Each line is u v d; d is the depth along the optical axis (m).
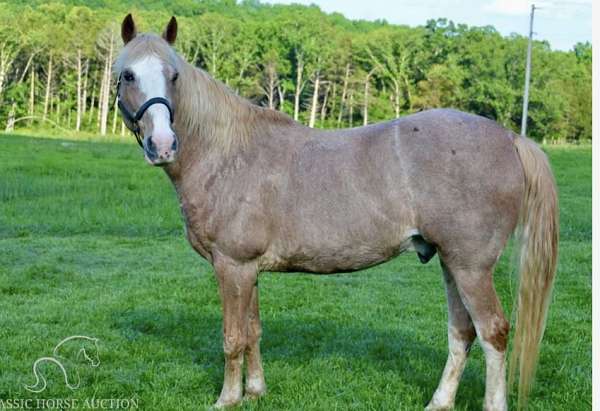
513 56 53.69
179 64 3.86
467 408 4.16
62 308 6.27
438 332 5.78
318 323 6.00
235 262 3.89
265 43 55.09
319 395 4.39
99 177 16.55
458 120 3.77
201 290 7.07
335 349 5.31
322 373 4.77
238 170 3.85
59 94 54.50
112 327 5.80
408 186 3.70
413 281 7.75
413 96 54.88
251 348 4.28
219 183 3.86
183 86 3.85
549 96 52.03
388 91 56.66
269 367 4.88
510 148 3.74
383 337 5.60
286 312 6.39
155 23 53.00
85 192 13.78
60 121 51.44
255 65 55.66
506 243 3.77
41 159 19.83
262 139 3.91
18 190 13.48
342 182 3.77
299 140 3.91
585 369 4.85
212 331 5.73
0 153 21.34
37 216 11.26
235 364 4.07
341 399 4.38
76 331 5.62
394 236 3.77
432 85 54.09
